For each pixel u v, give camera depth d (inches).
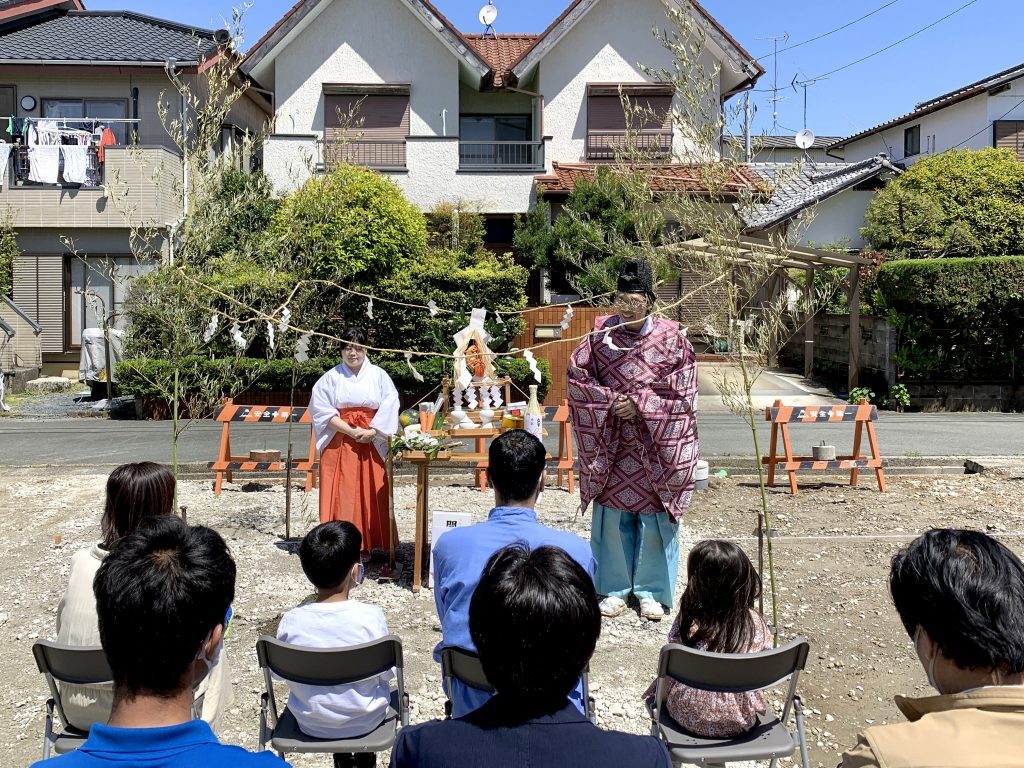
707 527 296.4
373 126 776.9
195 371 227.1
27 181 696.4
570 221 601.3
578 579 66.7
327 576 131.6
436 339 329.7
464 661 113.0
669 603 216.1
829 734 157.9
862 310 697.6
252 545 271.7
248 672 182.9
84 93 726.5
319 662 118.5
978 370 633.0
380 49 774.5
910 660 188.9
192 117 712.4
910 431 510.6
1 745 152.2
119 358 637.3
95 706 116.9
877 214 772.0
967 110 925.2
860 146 1128.8
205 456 421.4
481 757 62.2
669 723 125.4
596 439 211.0
